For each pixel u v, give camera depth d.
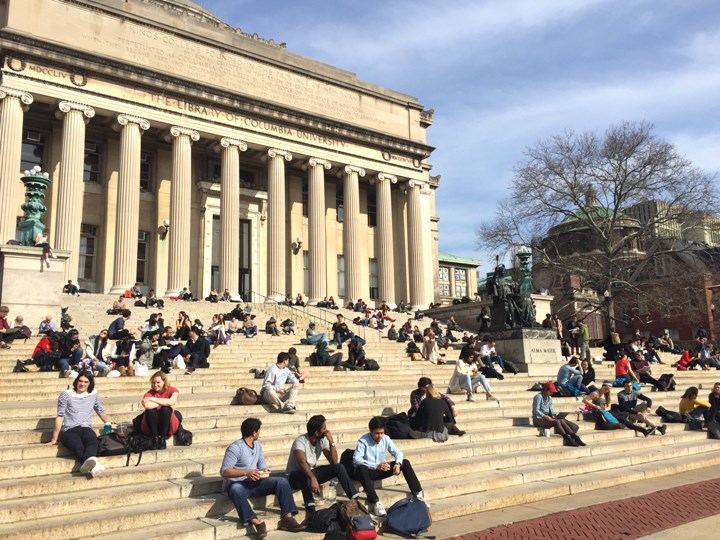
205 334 22.36
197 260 39.62
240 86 39.31
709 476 12.63
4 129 30.12
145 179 38.59
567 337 38.19
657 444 15.20
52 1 32.88
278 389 13.45
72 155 31.80
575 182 42.69
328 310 36.50
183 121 35.97
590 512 9.45
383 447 9.64
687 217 41.00
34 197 22.12
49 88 31.72
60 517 7.71
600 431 15.34
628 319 47.00
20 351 17.34
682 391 22.67
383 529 8.58
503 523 8.84
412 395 13.23
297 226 43.81
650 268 49.56
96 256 35.88
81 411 9.41
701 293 53.69
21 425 10.52
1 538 6.94
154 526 7.90
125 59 34.88
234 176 37.50
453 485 10.05
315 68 43.81
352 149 43.28
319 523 8.21
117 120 33.69
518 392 18.78
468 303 38.75
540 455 12.53
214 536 7.85
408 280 45.81
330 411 13.75
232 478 8.49
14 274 20.33
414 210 45.59
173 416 10.35
